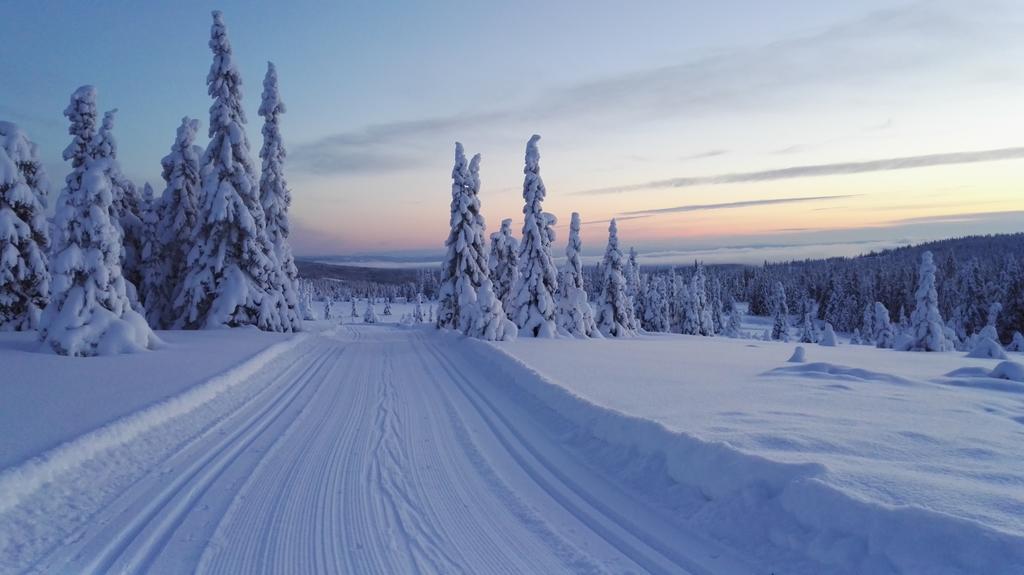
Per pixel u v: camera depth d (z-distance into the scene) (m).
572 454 7.30
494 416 9.66
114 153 21.64
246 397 10.84
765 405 9.18
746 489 4.90
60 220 15.12
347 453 7.26
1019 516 3.93
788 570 4.00
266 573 4.12
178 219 26.50
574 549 4.53
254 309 24.77
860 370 13.66
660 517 5.17
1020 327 57.88
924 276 34.47
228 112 24.72
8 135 20.23
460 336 26.34
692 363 17.66
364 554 4.45
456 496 5.75
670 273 69.69
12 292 20.06
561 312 35.50
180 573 4.08
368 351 21.27
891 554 3.65
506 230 41.56
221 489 5.84
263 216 25.84
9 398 8.78
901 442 6.50
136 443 7.09
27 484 5.15
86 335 14.73
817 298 108.38
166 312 26.33
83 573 4.02
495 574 4.13
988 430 7.31
